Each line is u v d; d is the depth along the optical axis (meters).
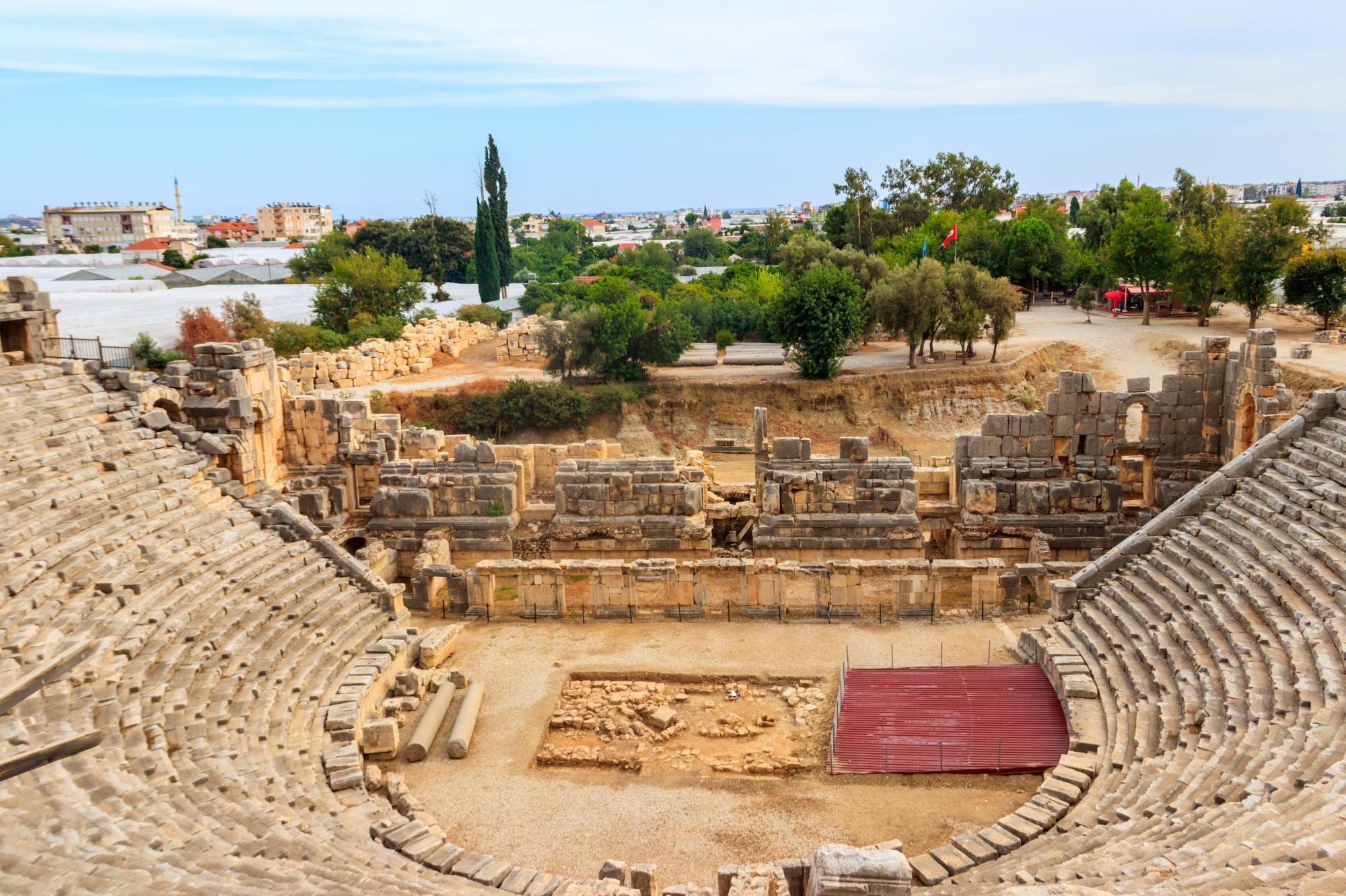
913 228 110.38
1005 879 15.85
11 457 24.38
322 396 39.72
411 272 91.62
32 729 17.41
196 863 14.81
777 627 30.23
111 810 16.12
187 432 30.39
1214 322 82.19
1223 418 35.22
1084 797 20.06
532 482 39.06
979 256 96.31
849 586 30.67
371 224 134.75
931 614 30.66
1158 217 84.12
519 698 26.12
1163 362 72.12
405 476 36.31
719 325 88.38
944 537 36.75
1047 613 30.72
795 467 35.19
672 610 31.05
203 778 18.42
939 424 67.19
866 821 20.61
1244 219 74.06
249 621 24.70
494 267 111.19
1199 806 17.08
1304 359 62.56
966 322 70.62
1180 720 20.88
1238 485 28.20
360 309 86.44
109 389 30.22
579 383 70.19
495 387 66.81
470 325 86.88
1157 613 25.14
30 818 15.03
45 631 20.38
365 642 27.22
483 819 20.89
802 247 91.62
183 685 21.06
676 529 35.22
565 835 20.28
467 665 28.09
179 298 84.56
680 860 19.36
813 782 22.19
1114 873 14.79
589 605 31.75
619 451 41.34
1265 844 14.30
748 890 15.36
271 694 22.77
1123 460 36.84
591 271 151.00
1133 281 86.38
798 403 67.50
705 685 26.89
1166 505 34.62
